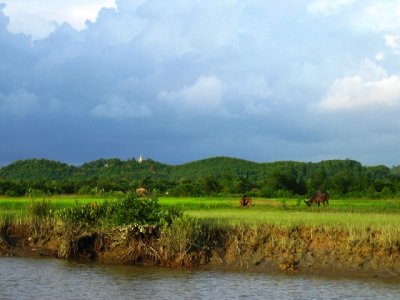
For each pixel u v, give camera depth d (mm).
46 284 27078
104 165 195625
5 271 29891
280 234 31156
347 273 28469
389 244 28906
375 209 45781
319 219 33781
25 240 35219
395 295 24828
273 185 97688
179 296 24969
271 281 27406
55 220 35469
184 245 30734
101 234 33312
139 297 24797
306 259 29594
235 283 27094
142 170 194250
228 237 31531
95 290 26062
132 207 32375
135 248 31844
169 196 78625
